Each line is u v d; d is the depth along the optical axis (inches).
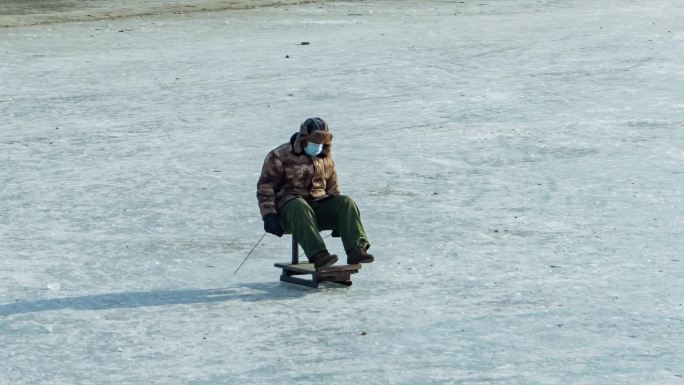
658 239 1396.4
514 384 914.7
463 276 1253.1
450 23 4126.5
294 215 1215.6
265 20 4325.8
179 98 2608.3
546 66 2965.1
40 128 2297.0
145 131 2236.7
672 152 1926.7
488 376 935.0
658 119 2224.4
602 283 1210.6
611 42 3430.1
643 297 1154.0
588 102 2434.8
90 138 2182.6
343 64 3073.3
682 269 1261.1
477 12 4566.9
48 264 1342.3
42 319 1117.7
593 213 1540.4
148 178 1827.0
